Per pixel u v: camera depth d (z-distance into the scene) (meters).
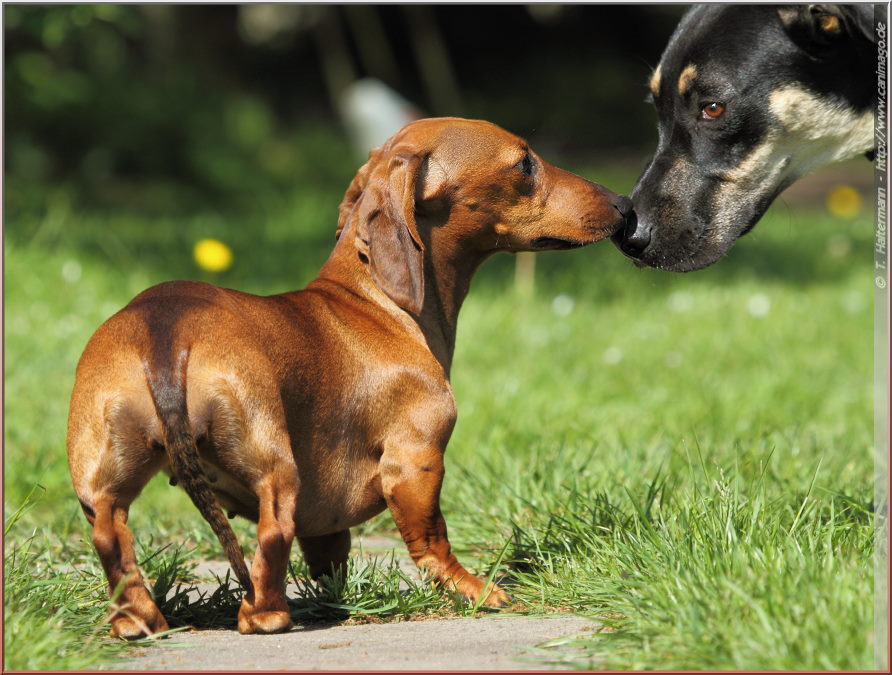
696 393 11.13
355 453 5.94
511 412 10.30
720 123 8.00
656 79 8.27
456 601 5.85
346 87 37.50
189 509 8.65
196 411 5.11
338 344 5.90
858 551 5.86
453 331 6.65
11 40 26.94
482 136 6.41
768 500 6.91
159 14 33.12
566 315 14.27
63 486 8.74
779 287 16.92
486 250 6.63
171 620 5.71
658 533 6.09
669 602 5.11
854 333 13.97
